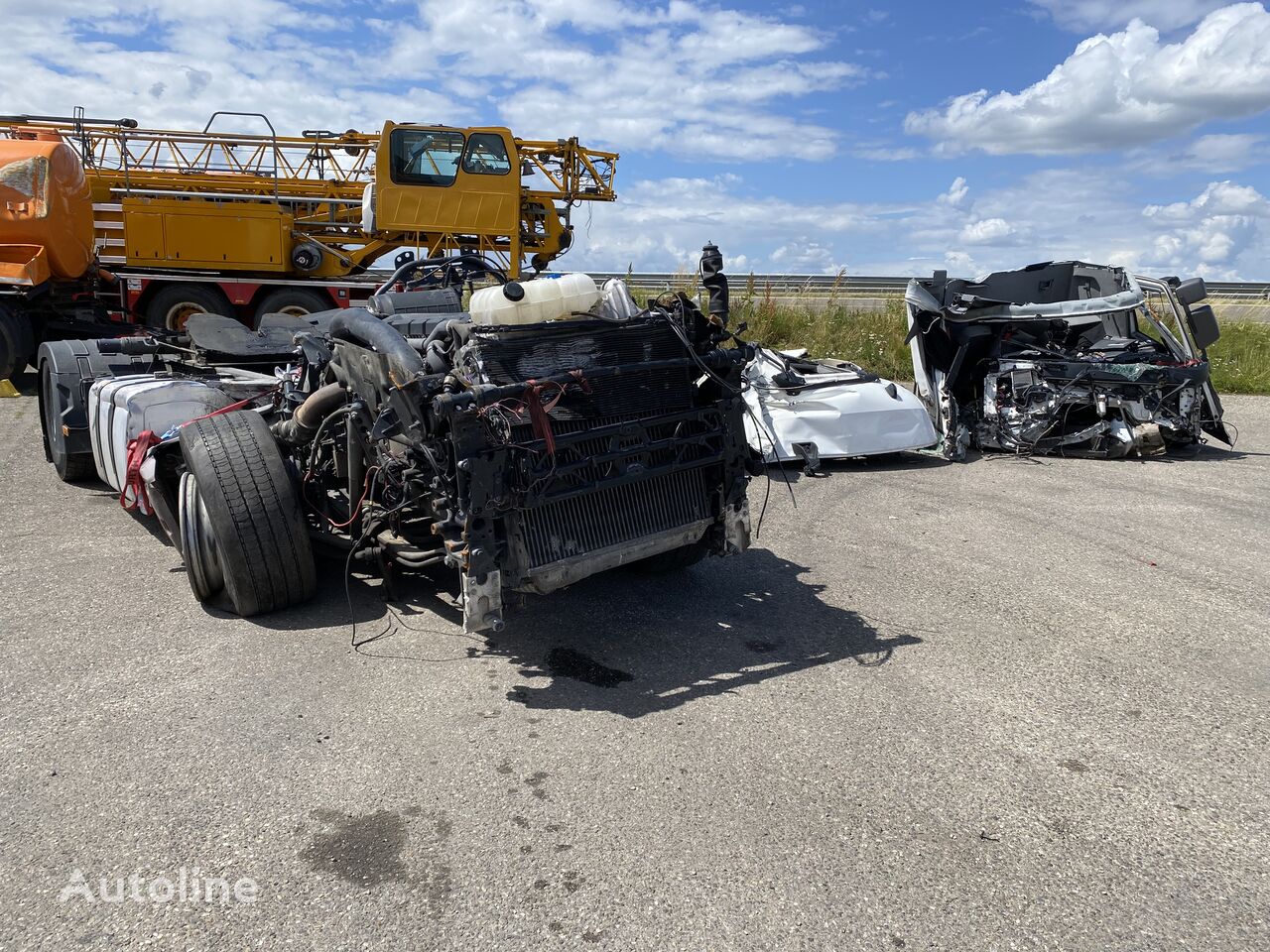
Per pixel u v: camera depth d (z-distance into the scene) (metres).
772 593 4.54
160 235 12.59
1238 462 7.79
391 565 4.27
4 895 2.24
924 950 2.09
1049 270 9.20
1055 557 5.12
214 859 2.39
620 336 3.59
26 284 9.88
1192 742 3.06
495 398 3.17
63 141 10.59
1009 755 2.97
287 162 13.62
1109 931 2.16
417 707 3.27
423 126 12.71
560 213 14.05
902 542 5.41
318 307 13.08
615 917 2.19
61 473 6.47
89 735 3.02
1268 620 4.18
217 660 3.63
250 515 3.85
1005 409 8.05
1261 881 2.35
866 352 13.02
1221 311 17.83
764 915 2.20
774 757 2.94
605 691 3.43
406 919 2.18
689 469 3.82
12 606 4.16
